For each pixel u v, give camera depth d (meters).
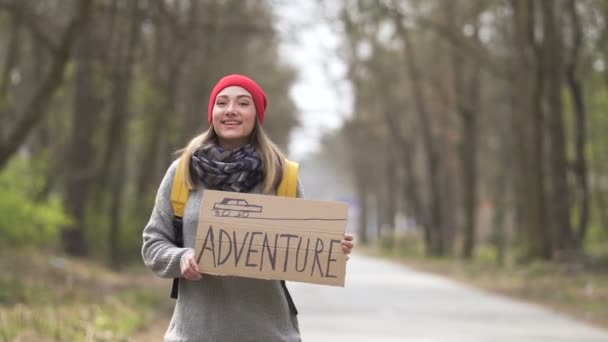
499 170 63.47
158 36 35.34
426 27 36.84
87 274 23.98
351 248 4.94
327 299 23.89
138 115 34.25
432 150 54.84
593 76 40.41
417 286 29.91
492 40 43.31
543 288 25.88
